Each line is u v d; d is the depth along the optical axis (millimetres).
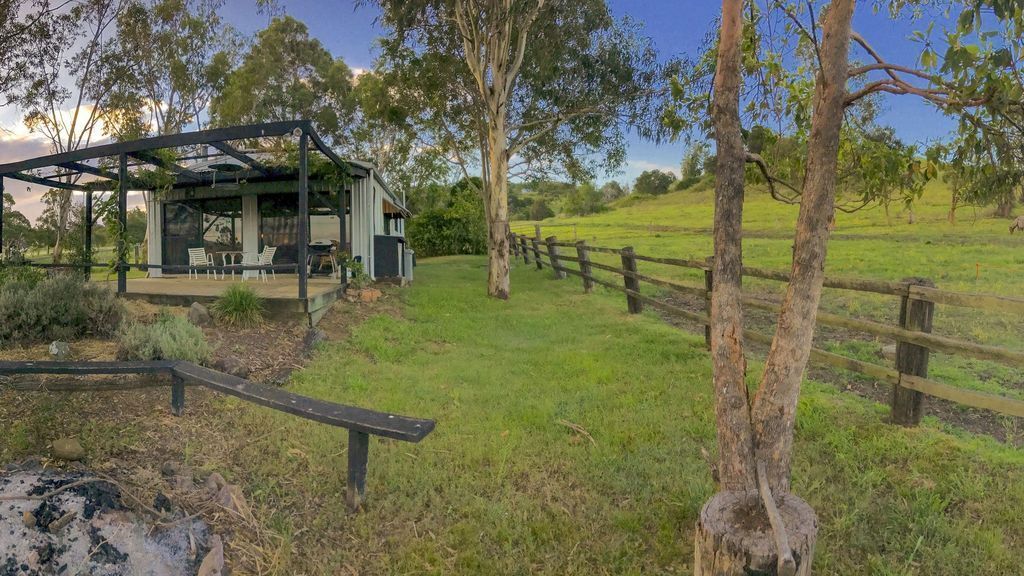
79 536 2654
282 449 3928
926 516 2998
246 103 22266
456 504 3436
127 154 8797
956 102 2371
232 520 3035
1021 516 2963
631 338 7543
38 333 5691
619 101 12484
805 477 3482
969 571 2643
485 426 4566
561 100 12883
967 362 5926
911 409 4031
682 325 8828
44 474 3098
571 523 3234
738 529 2174
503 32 11359
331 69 27875
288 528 3084
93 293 6395
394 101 14320
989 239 15672
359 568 2916
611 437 4246
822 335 7406
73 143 14703
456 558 2977
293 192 12203
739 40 2490
